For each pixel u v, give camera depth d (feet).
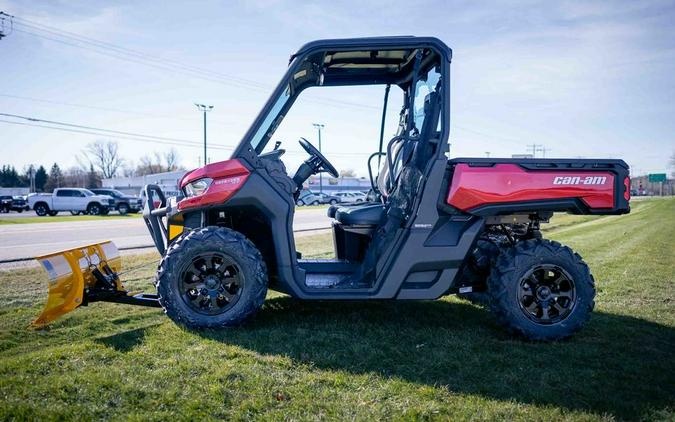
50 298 10.85
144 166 288.92
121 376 8.48
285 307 14.16
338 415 7.22
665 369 9.40
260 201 11.64
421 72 13.56
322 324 12.25
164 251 13.76
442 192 11.66
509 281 11.38
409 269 11.59
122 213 100.07
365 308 14.20
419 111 13.46
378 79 14.89
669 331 12.16
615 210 11.76
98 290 11.99
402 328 12.04
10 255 28.50
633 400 7.95
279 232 11.68
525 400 7.91
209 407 7.41
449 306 14.78
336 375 8.79
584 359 9.99
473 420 7.18
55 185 268.00
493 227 13.20
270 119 12.44
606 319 13.33
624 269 22.41
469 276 13.07
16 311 13.87
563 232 46.09
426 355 10.05
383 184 14.52
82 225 58.65
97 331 11.85
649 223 60.39
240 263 11.48
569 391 8.31
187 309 11.41
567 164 11.76
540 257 11.44
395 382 8.54
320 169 13.83
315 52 11.85
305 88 14.05
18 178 287.48
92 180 259.80
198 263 11.67
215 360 9.34
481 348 10.62
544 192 11.59
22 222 66.54
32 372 8.71
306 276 13.05
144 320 12.80
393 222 11.87
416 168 11.96
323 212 85.10
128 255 26.91
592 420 7.22
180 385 8.19
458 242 11.63
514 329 11.28
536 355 10.21
